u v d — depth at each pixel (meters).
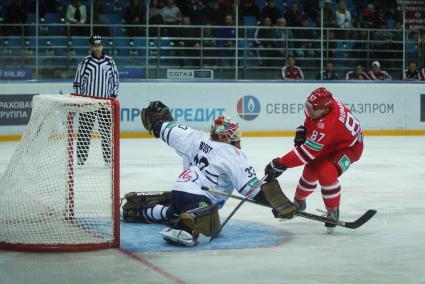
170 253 9.30
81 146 9.96
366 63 31.36
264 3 34.44
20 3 28.94
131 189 15.17
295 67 29.62
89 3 30.33
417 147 24.62
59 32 29.09
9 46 27.83
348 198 14.22
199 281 8.02
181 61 29.56
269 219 11.83
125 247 9.59
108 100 9.45
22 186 9.74
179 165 19.19
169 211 10.75
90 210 10.73
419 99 29.67
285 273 8.41
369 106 29.17
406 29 34.25
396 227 11.27
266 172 10.00
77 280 7.98
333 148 10.80
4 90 25.47
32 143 9.90
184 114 27.56
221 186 10.18
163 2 30.06
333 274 8.38
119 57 28.94
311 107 10.20
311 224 11.45
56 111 9.80
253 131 28.27
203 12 30.56
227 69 29.95
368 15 32.41
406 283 8.02
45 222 9.75
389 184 16.14
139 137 27.11
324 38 30.98
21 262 8.74
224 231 10.82
